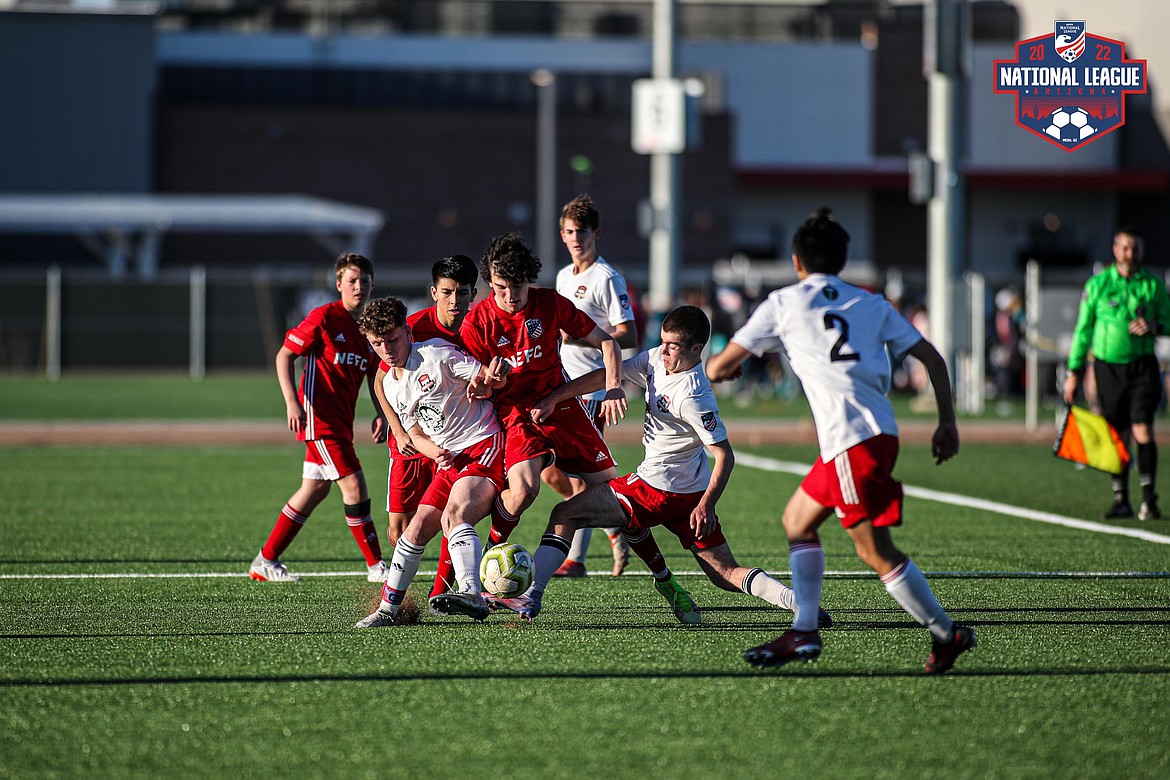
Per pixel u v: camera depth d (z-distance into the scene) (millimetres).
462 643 23281
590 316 30656
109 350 130000
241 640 23453
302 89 188375
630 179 185250
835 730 17922
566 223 30453
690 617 25266
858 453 19609
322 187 180875
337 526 39156
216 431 67125
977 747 17188
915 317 99812
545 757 16750
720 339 103750
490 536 26109
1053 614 26000
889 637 23766
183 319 130750
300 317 130000
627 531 25234
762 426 71500
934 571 31328
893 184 197125
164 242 170125
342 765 16453
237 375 129500
